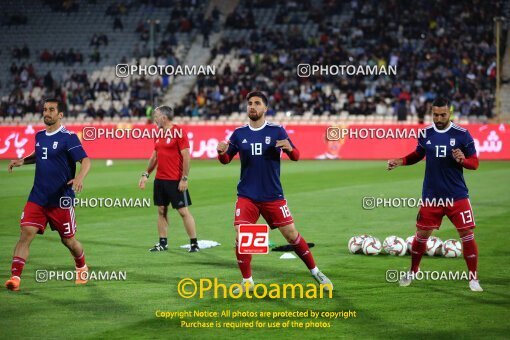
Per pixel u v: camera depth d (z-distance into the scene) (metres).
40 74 184.88
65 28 196.25
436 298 35.22
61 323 30.97
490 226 58.03
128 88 168.00
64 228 37.69
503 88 161.50
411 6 180.00
